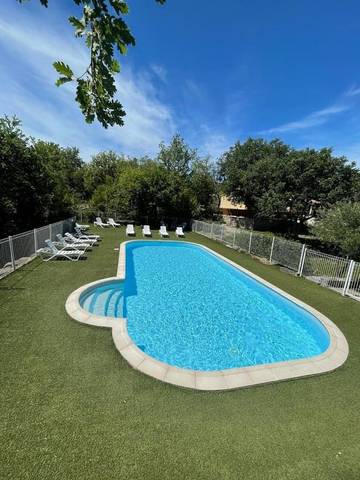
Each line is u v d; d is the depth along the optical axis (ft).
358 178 76.07
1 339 16.10
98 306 24.79
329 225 37.78
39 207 49.08
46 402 11.57
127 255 44.01
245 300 28.68
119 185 82.23
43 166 50.55
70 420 10.75
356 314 23.73
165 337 20.85
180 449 9.91
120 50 6.16
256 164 94.12
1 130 42.50
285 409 12.32
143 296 28.04
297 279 33.76
